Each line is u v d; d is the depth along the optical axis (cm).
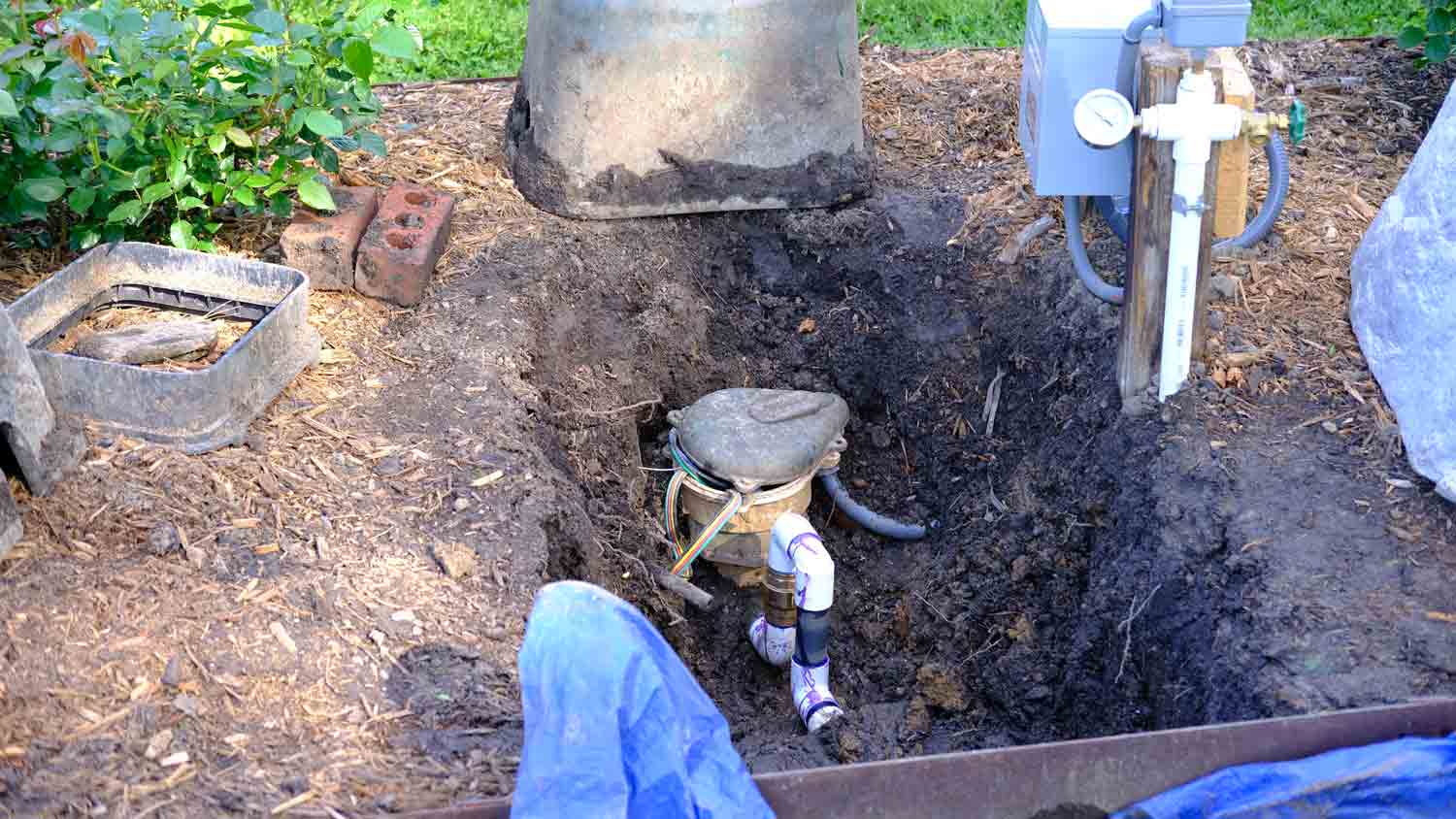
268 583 260
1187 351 287
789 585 295
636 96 326
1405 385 281
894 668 306
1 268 308
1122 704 275
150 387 271
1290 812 234
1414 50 370
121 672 247
